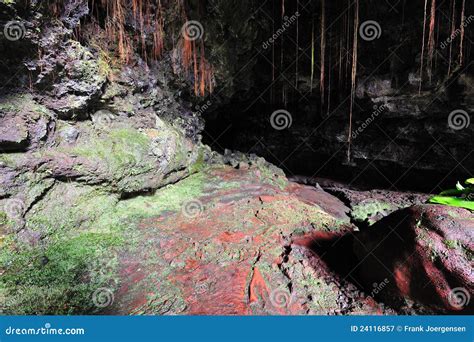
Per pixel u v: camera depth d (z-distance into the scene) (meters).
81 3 3.50
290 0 7.18
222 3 5.73
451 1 5.86
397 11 6.54
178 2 5.04
